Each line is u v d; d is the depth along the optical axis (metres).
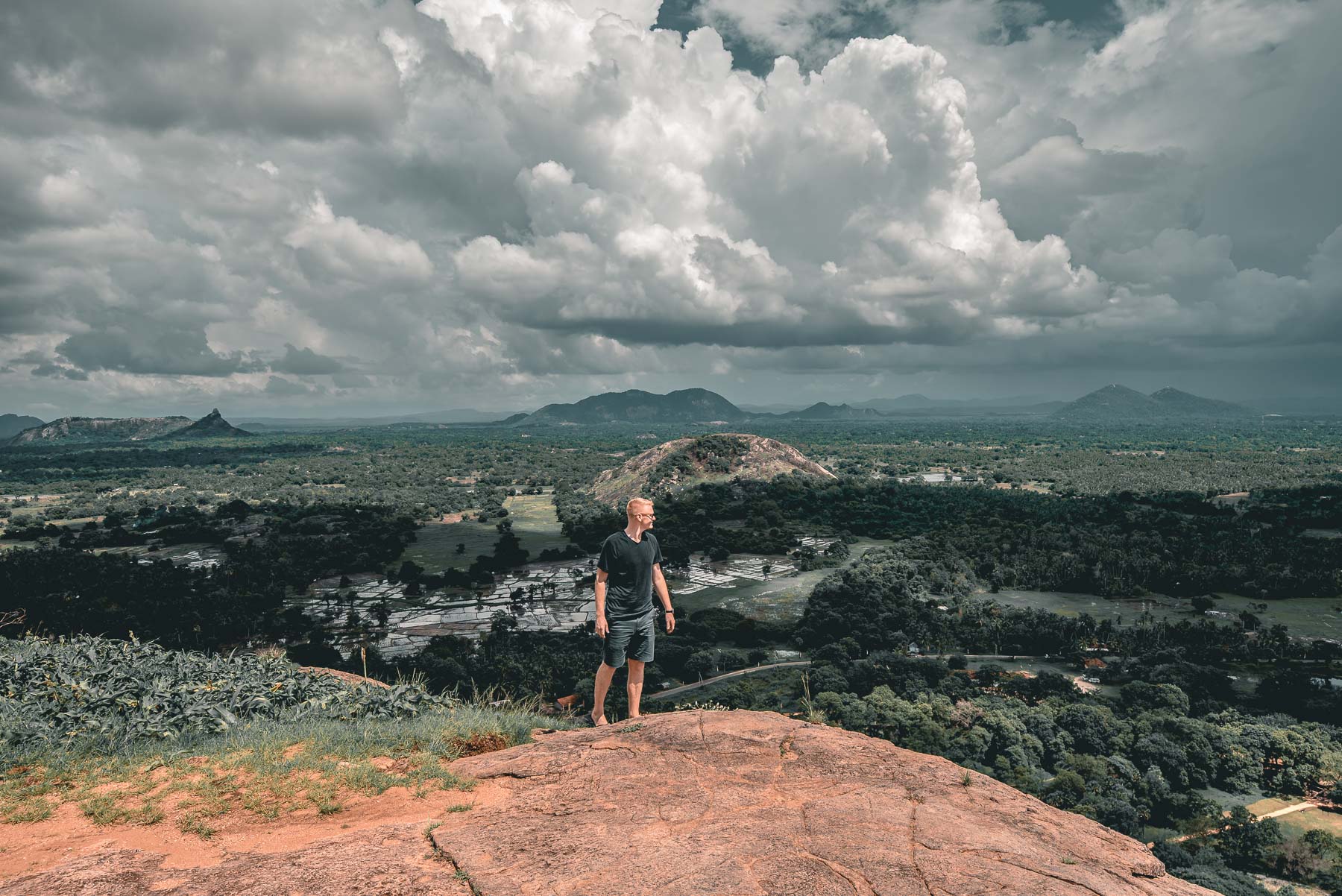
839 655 81.19
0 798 6.25
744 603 114.00
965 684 72.62
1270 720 61.25
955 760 54.59
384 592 126.69
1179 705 64.75
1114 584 115.94
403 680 11.00
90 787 6.53
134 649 12.35
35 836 5.42
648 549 7.99
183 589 114.06
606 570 7.97
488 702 10.55
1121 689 70.19
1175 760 51.75
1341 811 48.81
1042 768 56.00
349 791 6.16
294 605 117.69
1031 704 68.94
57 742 7.88
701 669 79.50
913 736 57.34
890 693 63.59
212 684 10.10
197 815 5.71
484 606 116.88
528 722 8.81
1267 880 41.44
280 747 7.68
